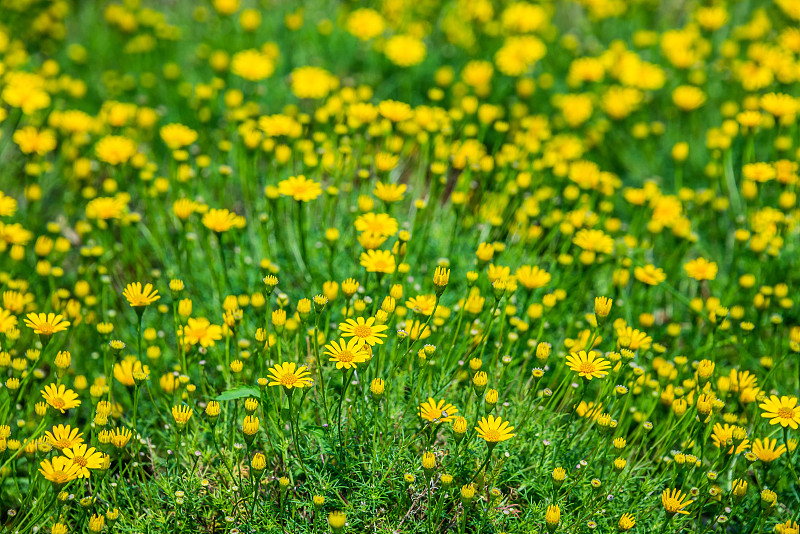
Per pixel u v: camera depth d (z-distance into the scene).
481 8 6.17
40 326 3.03
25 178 4.86
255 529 2.93
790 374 3.83
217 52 5.70
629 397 3.19
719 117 5.73
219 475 3.13
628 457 3.26
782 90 5.68
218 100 5.72
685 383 3.30
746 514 3.14
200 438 3.28
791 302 3.93
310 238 4.30
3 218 4.52
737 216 4.73
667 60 6.16
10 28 6.12
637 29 6.62
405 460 3.12
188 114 5.64
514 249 4.43
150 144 5.34
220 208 4.39
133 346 3.86
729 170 4.92
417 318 3.11
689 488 3.24
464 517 2.74
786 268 4.40
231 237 4.29
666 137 5.62
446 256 4.21
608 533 3.03
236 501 2.99
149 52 6.03
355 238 4.11
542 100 5.95
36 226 4.56
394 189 3.76
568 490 3.00
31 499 3.11
